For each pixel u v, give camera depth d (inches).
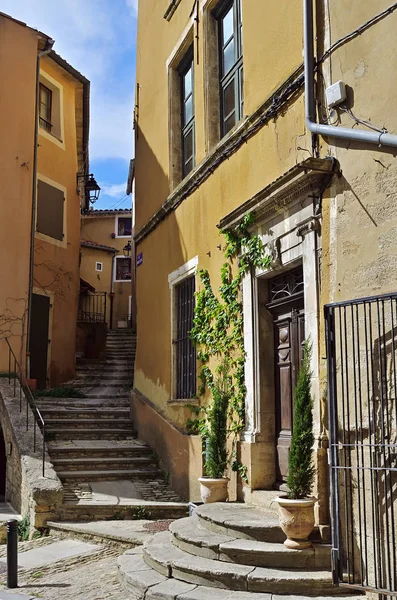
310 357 241.8
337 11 249.9
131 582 236.8
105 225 1136.2
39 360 648.4
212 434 315.6
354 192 235.1
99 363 750.5
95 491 380.5
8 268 559.8
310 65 259.3
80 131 792.9
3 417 484.7
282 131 291.7
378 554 203.2
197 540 244.4
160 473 416.5
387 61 225.0
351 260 234.1
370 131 227.1
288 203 277.0
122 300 1092.5
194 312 390.6
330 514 224.2
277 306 302.4
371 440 214.7
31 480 359.3
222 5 388.8
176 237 430.3
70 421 476.1
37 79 609.6
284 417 296.5
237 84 364.2
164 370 442.6
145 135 523.2
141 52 544.1
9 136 579.2
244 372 316.2
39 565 281.9
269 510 274.7
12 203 571.2
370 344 215.8
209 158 368.8
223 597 208.7
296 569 221.3
